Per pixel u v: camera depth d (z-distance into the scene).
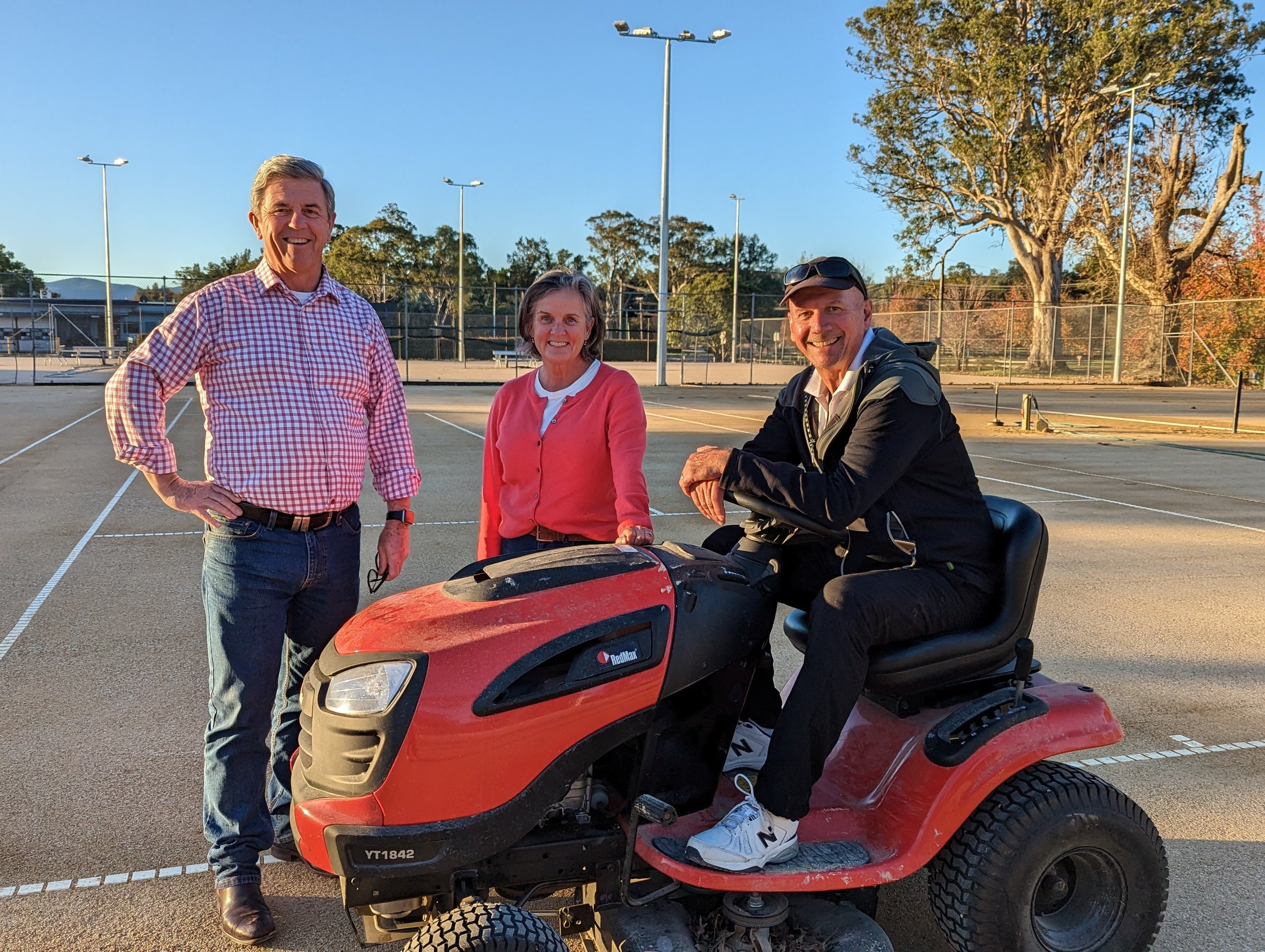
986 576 2.62
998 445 16.25
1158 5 36.09
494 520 3.34
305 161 2.90
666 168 31.89
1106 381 37.62
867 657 2.43
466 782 2.07
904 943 2.81
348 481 3.01
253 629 2.86
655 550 2.51
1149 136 39.56
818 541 2.79
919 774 2.47
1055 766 2.58
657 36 29.30
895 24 38.84
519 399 3.23
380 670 2.10
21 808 3.51
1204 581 7.11
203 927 2.86
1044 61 37.47
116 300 52.06
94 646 5.27
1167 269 39.19
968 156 39.31
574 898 2.62
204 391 2.89
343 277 69.69
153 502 9.84
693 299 74.31
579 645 2.19
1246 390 34.12
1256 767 4.01
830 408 2.71
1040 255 41.69
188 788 3.69
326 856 2.10
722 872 2.24
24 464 12.50
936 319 47.12
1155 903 2.59
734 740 2.71
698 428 18.00
